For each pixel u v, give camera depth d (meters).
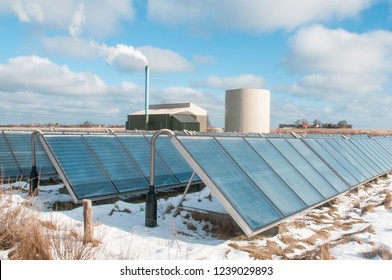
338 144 19.56
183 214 9.72
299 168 11.76
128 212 10.02
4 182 13.16
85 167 11.30
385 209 11.95
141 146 14.73
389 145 31.70
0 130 16.77
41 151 16.55
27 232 6.21
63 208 10.33
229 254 7.22
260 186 8.78
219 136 10.31
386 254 7.34
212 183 7.62
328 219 10.57
